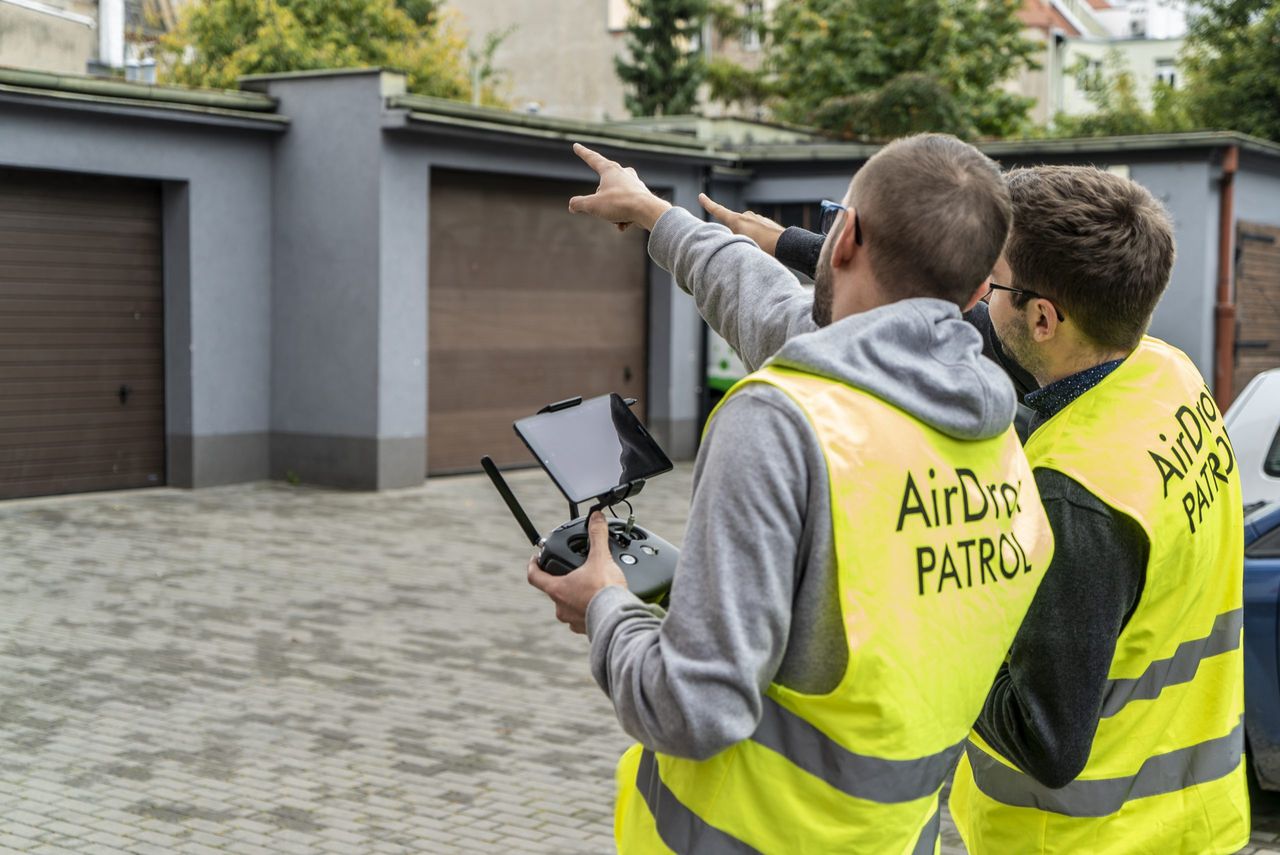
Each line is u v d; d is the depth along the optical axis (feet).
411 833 15.14
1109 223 6.60
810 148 50.29
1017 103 87.56
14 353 36.29
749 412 5.22
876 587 5.19
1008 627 5.87
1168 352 7.27
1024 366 7.18
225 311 40.42
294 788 16.43
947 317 5.59
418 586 28.25
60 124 35.68
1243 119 80.43
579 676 21.89
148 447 39.78
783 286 6.94
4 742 17.78
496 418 45.39
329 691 20.59
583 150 7.91
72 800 15.79
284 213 41.50
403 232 40.50
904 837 5.50
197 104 38.65
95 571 28.68
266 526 34.60
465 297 43.93
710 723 4.98
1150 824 7.02
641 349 50.44
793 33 90.63
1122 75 95.14
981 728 6.80
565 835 15.23
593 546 5.89
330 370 40.98
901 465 5.31
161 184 39.42
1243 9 80.74
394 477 40.86
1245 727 15.48
